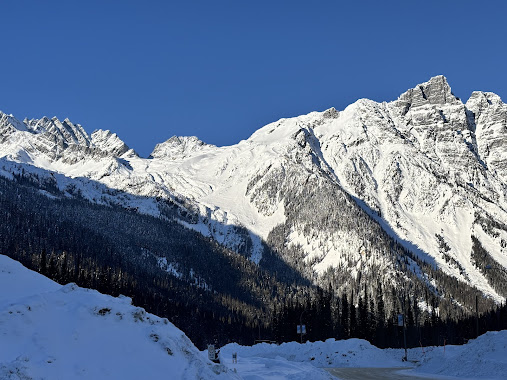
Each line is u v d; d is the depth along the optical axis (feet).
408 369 184.75
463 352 164.86
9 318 72.49
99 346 73.26
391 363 213.46
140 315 83.05
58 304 80.33
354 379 142.72
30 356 65.92
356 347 226.99
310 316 427.74
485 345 158.20
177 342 81.15
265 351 246.47
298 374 122.93
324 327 424.87
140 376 70.28
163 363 74.28
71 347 71.31
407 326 417.08
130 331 78.54
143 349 75.61
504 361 141.49
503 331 162.61
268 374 126.31
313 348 234.99
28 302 76.89
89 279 457.27
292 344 246.06
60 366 66.74
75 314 77.77
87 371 67.82
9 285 97.04
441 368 163.53
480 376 139.64
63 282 412.57
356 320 418.72
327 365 212.02
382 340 405.80
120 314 80.79
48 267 418.31
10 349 67.56
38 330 72.49
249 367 148.87
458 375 148.87
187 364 77.36
